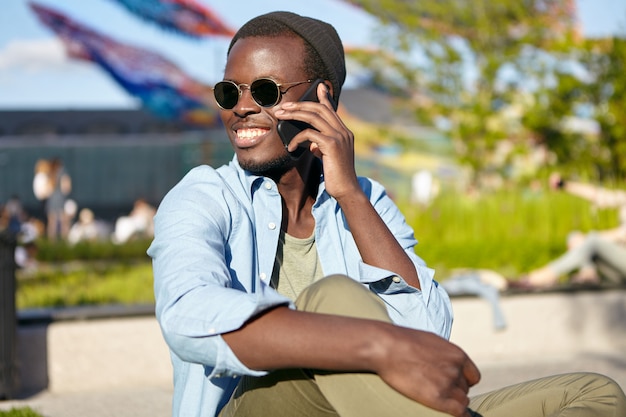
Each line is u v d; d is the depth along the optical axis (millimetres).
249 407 1516
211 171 1791
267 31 1844
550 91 13750
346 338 1312
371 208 1765
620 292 5484
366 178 2102
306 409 1479
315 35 1857
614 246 6090
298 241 1855
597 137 13859
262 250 1791
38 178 16750
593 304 5391
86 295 6664
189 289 1428
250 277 1735
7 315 4160
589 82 13695
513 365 4902
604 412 1509
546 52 14367
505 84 14922
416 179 10188
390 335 1317
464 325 5137
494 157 15133
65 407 3990
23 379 4391
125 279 7918
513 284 6121
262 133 1815
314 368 1361
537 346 5262
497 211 9812
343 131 1750
